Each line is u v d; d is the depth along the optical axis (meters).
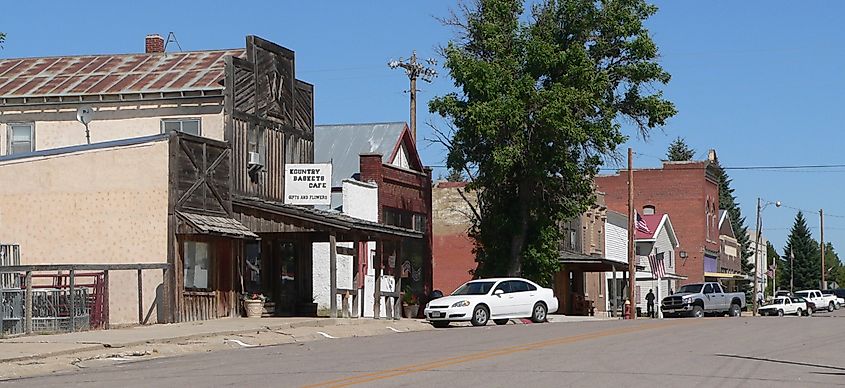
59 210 31.09
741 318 40.75
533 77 45.50
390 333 30.58
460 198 58.22
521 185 47.75
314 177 36.31
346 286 40.62
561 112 43.66
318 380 16.31
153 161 30.55
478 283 36.91
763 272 119.38
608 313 65.94
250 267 35.28
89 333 25.56
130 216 30.52
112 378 17.20
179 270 30.31
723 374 17.52
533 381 16.27
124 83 36.28
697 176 90.19
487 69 44.44
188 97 34.72
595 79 45.47
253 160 34.97
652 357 20.62
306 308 37.81
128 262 30.42
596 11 46.06
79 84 36.78
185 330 26.86
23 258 31.12
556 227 48.91
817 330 29.84
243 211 33.59
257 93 35.84
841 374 17.75
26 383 16.78
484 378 16.66
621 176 92.00
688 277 89.12
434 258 58.19
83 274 28.44
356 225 33.41
